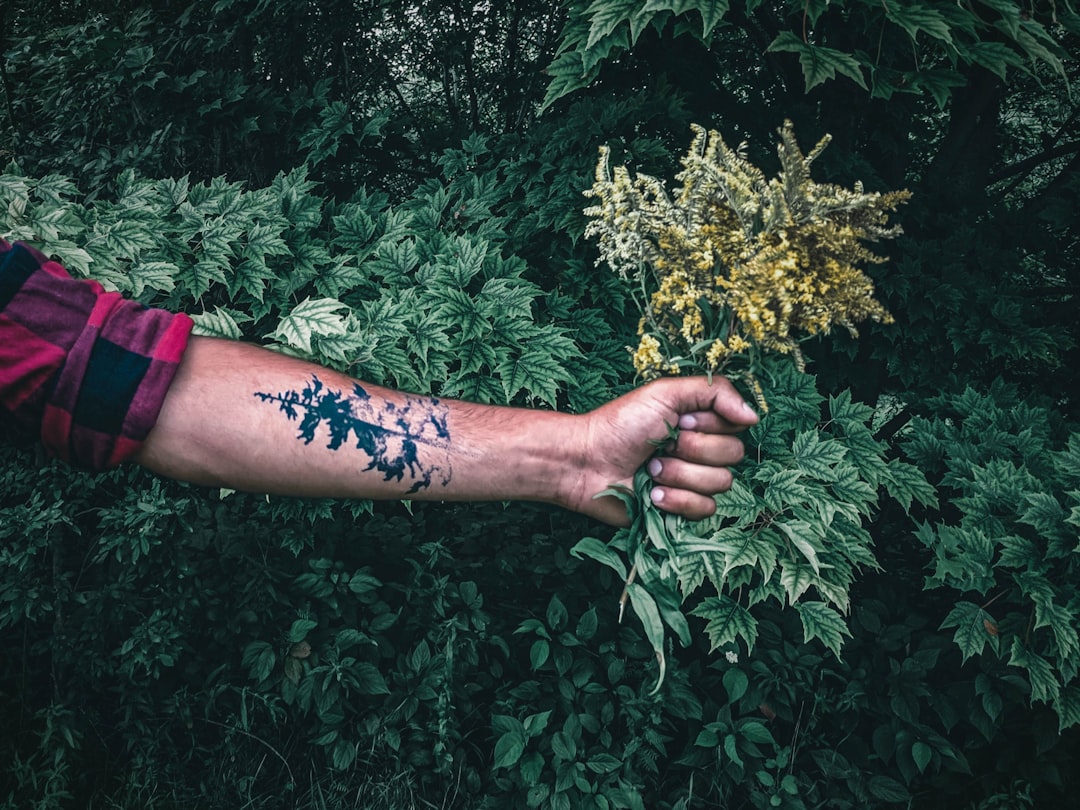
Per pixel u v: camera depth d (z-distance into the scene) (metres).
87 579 2.74
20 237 1.78
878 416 3.03
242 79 2.80
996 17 2.10
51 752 2.34
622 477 1.04
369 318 1.93
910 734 2.36
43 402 0.77
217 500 2.65
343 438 0.89
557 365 1.91
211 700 2.37
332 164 2.86
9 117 3.45
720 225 1.03
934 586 1.98
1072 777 2.36
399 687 2.43
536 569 2.67
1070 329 3.05
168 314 0.84
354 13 3.13
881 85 1.67
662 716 2.46
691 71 2.79
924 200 2.92
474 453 0.96
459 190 2.53
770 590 1.81
